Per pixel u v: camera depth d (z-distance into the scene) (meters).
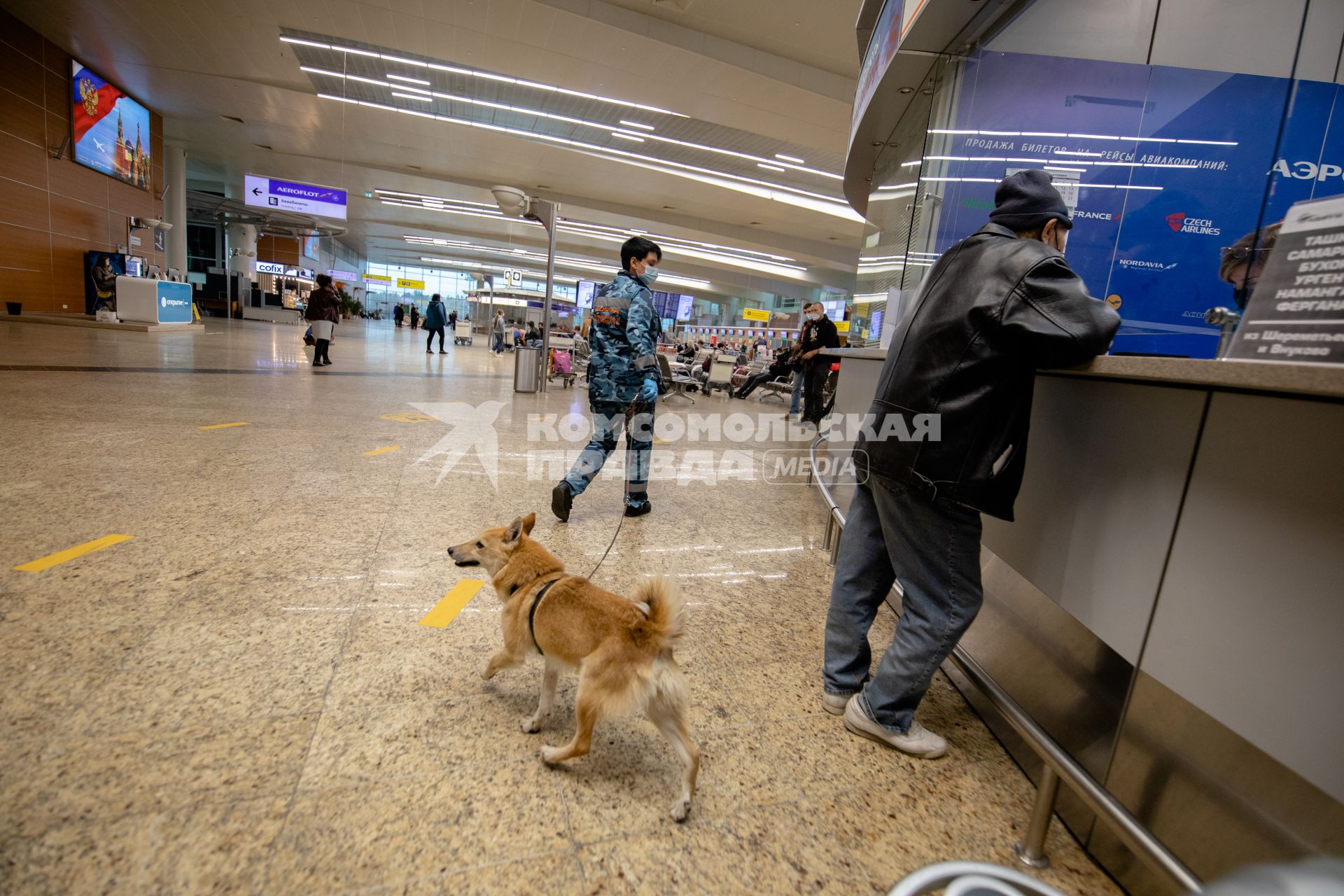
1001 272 1.45
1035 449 1.75
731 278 38.59
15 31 12.78
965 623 1.67
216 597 2.25
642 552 3.20
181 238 20.92
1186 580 1.21
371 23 10.55
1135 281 3.35
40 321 13.11
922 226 3.74
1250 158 3.08
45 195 14.11
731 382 12.74
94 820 1.27
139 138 17.05
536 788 1.51
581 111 13.83
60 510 2.91
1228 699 1.11
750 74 10.65
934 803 1.59
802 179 17.36
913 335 1.60
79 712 1.58
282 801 1.38
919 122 4.04
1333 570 0.94
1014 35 3.24
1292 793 1.00
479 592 2.51
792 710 1.94
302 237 34.12
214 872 1.19
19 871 1.14
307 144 19.23
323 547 2.80
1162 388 1.30
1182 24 3.12
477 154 18.23
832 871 1.35
